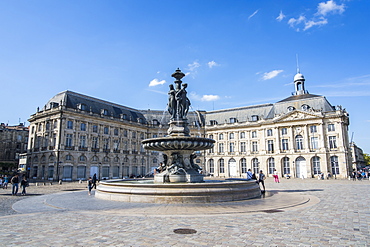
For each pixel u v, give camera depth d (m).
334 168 53.19
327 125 54.94
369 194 18.95
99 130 54.53
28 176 52.66
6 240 6.91
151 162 66.12
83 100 54.62
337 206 12.84
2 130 69.19
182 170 17.52
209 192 13.77
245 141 64.31
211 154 67.69
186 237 7.23
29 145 54.97
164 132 67.50
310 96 59.81
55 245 6.50
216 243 6.70
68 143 48.69
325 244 6.62
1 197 19.22
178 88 19.55
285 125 58.56
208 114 73.44
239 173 63.75
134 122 62.62
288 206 12.41
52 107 50.34
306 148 55.78
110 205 12.88
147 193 13.73
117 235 7.43
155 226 8.48
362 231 7.90
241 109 68.94
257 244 6.62
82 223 8.93
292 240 6.96
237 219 9.54
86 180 49.66
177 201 13.37
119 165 57.66
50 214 10.59
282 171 58.19
